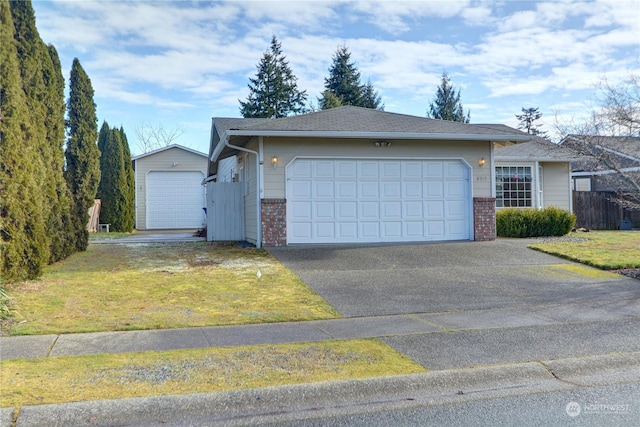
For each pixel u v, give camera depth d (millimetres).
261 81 41406
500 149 19922
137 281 8477
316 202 12734
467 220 13617
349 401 4047
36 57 9430
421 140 13289
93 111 13070
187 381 4188
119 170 23547
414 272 9438
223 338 5555
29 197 8164
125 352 5008
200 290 7910
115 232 22234
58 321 6133
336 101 38156
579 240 13758
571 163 21406
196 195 26438
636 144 14898
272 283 8453
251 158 13570
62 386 4047
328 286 8273
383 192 13109
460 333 5766
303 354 4945
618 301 7422
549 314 6695
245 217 14859
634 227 21531
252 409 3861
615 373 4707
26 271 8070
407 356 4906
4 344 5262
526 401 4051
